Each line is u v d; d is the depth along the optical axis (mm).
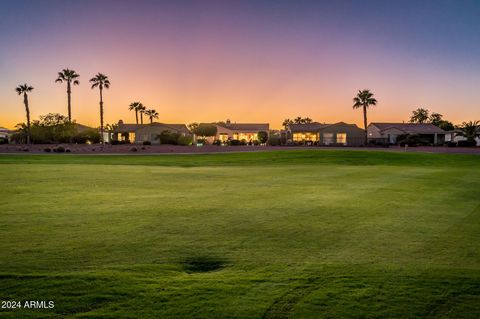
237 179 19562
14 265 6211
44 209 11047
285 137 90500
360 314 4590
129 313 4562
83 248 7211
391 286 5430
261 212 10828
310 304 4840
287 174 22625
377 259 6734
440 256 6934
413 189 15938
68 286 5309
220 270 6113
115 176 20562
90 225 9094
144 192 14602
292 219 9945
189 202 12383
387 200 13039
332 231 8734
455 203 12531
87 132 86375
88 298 4938
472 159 36562
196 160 36188
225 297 5027
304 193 14602
